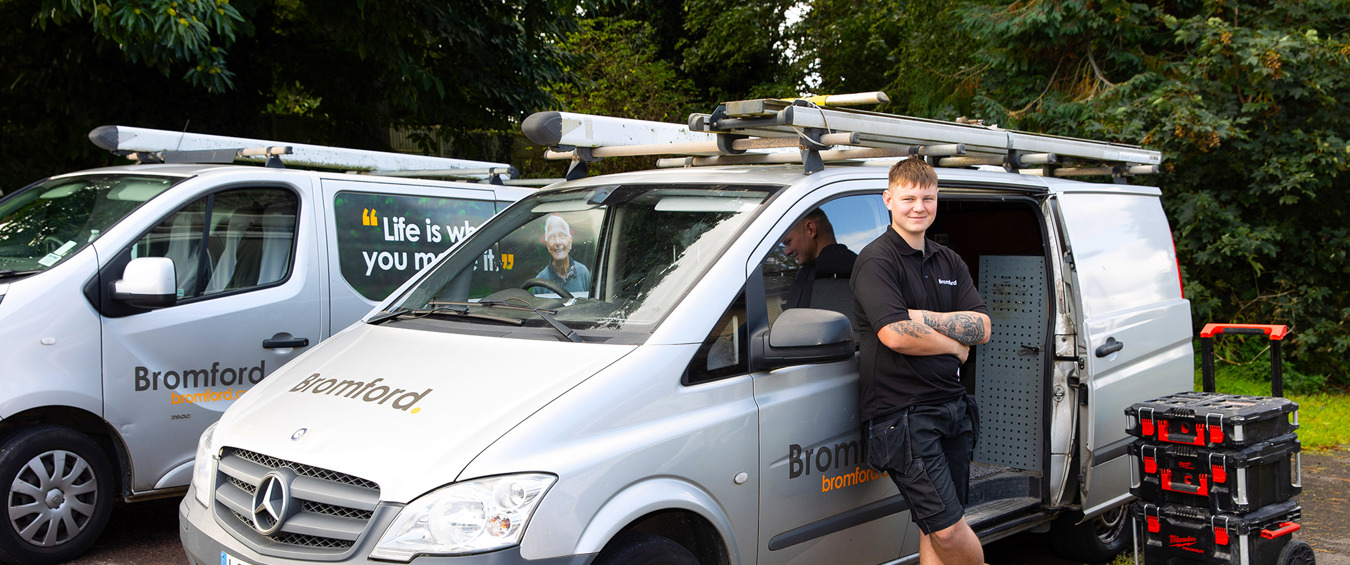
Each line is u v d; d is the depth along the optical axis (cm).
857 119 362
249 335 504
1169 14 1101
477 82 1038
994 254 486
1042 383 446
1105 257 474
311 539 277
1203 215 1015
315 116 1124
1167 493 405
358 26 908
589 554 271
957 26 1238
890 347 329
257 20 997
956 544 333
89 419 466
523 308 347
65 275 450
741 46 2184
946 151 402
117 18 692
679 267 338
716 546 314
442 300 385
